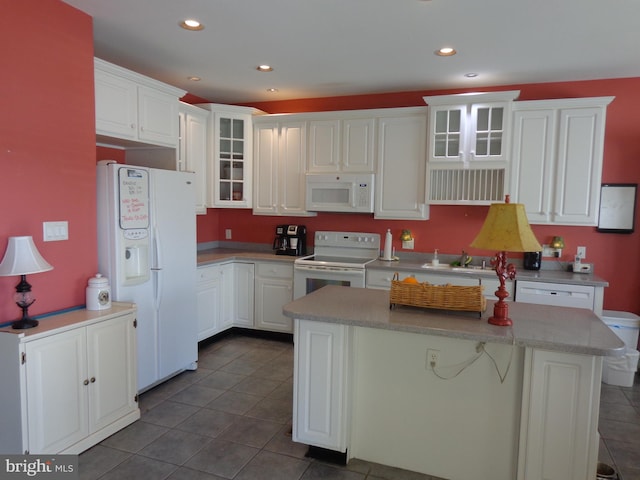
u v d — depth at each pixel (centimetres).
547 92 414
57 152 260
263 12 272
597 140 373
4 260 223
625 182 396
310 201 464
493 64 364
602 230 403
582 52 332
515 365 219
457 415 232
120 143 348
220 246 541
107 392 265
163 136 360
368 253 475
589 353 183
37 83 246
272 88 451
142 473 233
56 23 257
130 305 286
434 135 411
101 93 297
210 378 363
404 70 386
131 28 298
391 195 438
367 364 248
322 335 235
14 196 236
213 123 461
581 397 193
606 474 230
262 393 335
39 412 224
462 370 229
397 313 232
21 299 229
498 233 203
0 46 227
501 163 393
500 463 226
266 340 467
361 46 329
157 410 305
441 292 229
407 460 243
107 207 293
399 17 277
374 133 440
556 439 199
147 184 318
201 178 454
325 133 457
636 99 390
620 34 296
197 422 289
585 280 361
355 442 253
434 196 423
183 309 360
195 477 231
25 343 216
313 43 324
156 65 379
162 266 333
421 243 459
